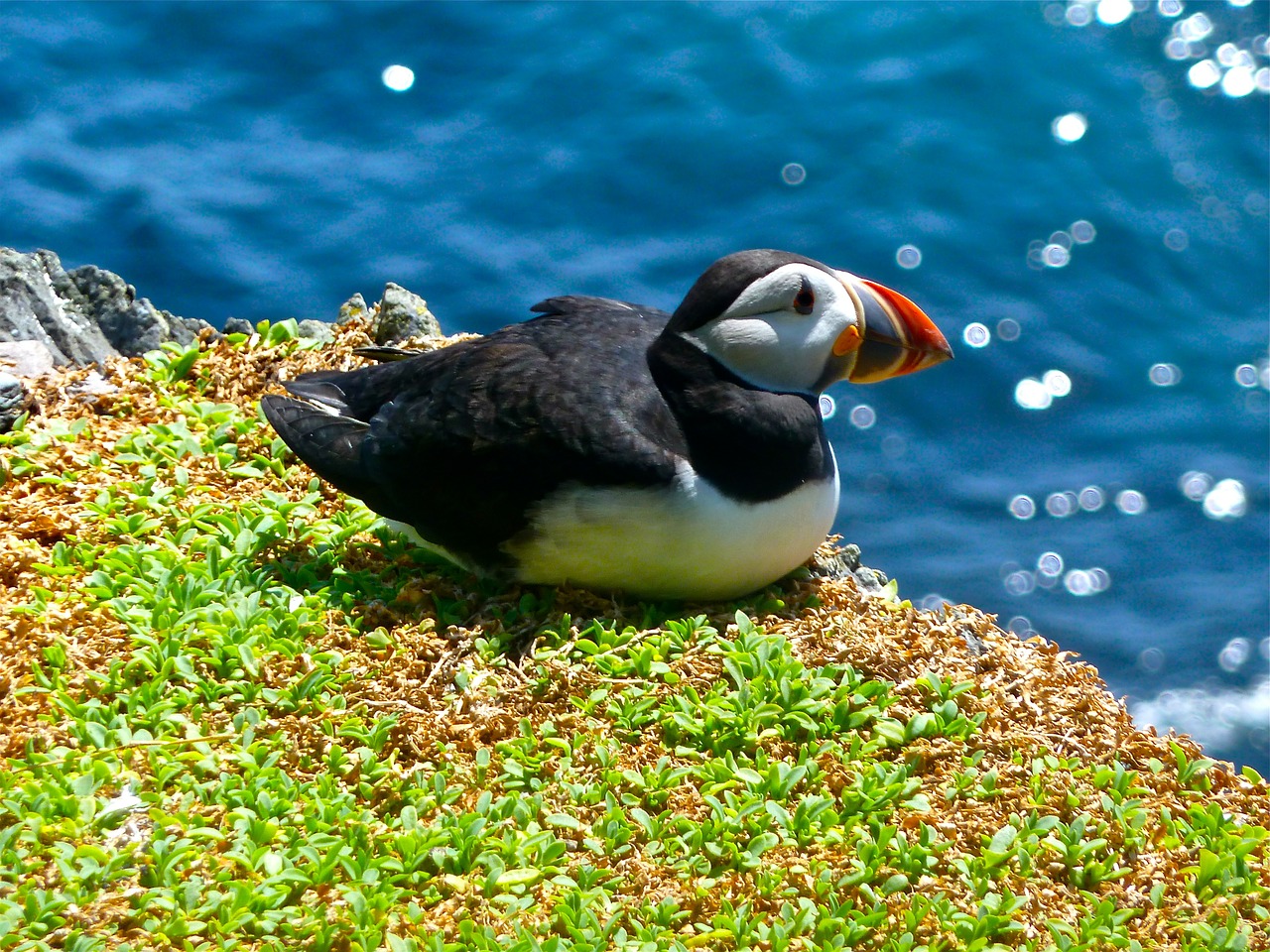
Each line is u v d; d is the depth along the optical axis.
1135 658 22.67
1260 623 22.97
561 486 9.44
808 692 9.24
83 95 31.98
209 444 11.71
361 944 7.34
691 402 9.53
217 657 9.29
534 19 35.03
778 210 31.09
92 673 9.07
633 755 8.86
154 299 27.70
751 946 7.62
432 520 9.92
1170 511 25.48
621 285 29.08
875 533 25.14
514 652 9.70
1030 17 35.09
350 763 8.63
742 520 9.54
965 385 28.05
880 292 10.09
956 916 7.80
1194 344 28.70
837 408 27.48
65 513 10.73
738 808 8.43
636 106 33.25
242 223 29.31
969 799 8.79
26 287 13.77
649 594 10.05
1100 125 33.06
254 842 7.96
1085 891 8.31
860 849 8.18
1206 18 34.91
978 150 32.47
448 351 10.41
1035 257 30.16
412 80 33.50
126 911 7.40
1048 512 25.33
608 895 7.89
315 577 10.36
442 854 7.95
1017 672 10.00
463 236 29.78
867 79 34.00
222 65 33.34
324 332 14.12
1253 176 31.98
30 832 7.81
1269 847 8.70
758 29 34.88
